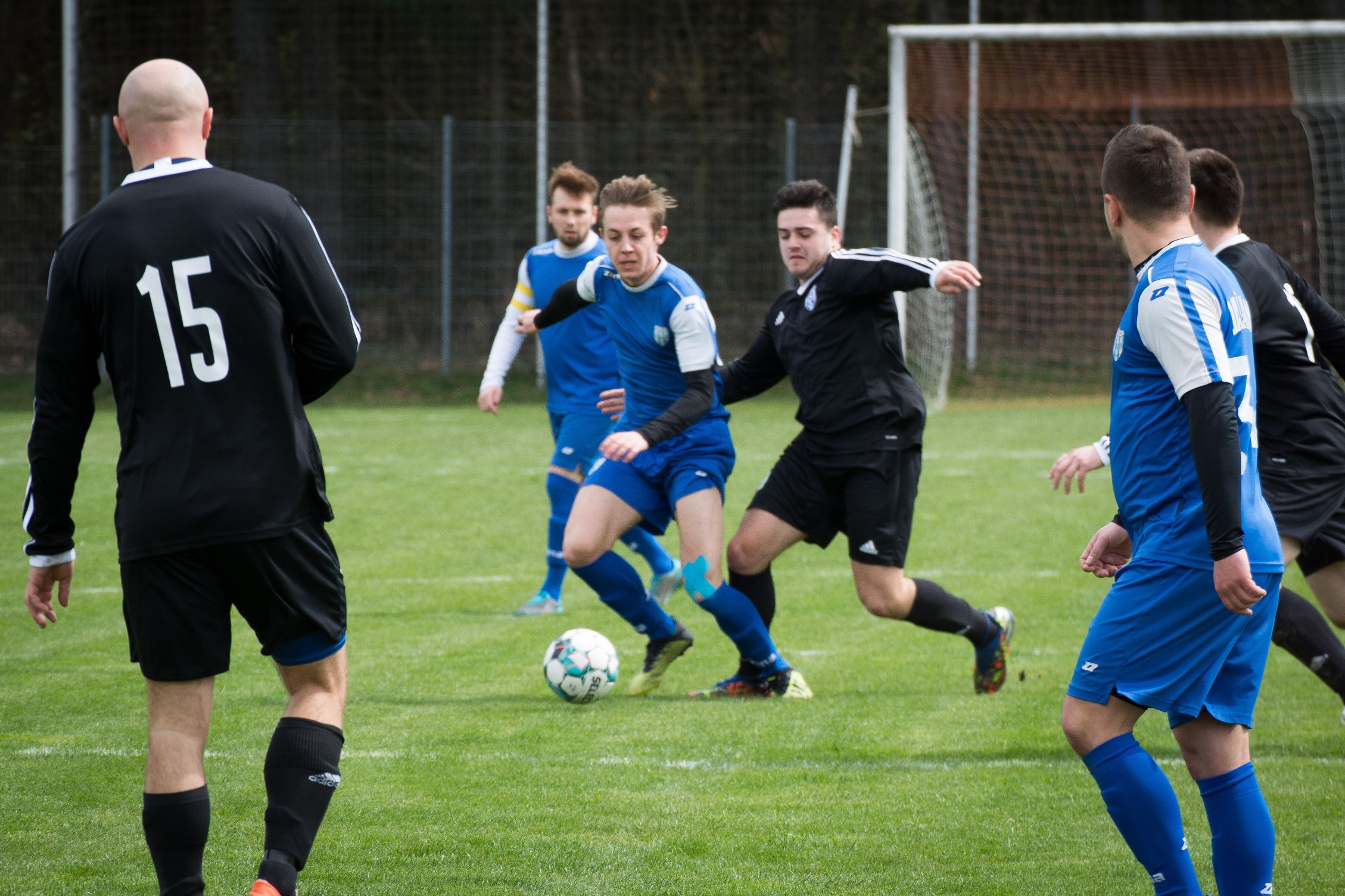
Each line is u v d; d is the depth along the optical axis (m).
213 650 10.46
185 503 10.15
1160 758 15.64
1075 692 10.76
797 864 12.28
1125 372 10.83
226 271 10.28
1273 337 14.48
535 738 16.45
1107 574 12.26
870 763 15.45
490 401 24.88
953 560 28.50
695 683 19.67
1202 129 68.31
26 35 78.81
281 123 65.94
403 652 21.33
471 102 84.50
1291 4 84.19
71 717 17.20
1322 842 12.78
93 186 64.69
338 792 14.33
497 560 29.30
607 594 18.45
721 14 85.19
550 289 24.78
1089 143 68.12
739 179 67.50
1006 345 66.94
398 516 34.38
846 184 53.88
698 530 18.22
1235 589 9.77
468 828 13.22
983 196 67.38
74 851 12.56
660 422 16.95
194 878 10.36
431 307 66.62
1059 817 13.58
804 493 18.56
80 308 10.38
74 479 10.77
